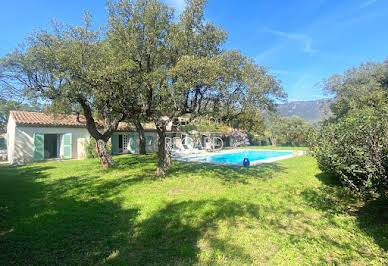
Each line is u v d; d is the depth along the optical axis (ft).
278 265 10.28
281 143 109.29
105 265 10.22
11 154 52.70
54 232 13.64
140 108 31.73
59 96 30.42
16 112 55.42
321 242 12.46
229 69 29.66
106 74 24.59
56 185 26.58
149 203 18.98
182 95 29.68
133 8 26.63
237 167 39.70
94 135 39.29
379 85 55.57
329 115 71.72
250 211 17.10
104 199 20.52
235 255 11.11
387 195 14.49
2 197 21.38
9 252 11.37
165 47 28.07
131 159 53.26
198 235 13.28
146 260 10.70
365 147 13.87
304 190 23.54
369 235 13.25
